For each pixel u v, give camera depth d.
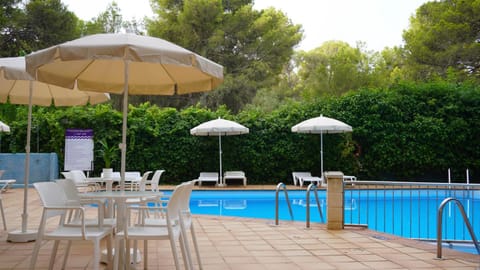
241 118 17.00
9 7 23.44
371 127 16.23
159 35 25.62
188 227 4.41
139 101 25.02
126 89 4.90
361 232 7.09
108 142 15.99
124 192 4.77
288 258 5.39
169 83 6.18
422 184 6.64
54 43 24.02
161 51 4.35
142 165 16.20
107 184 8.26
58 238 3.95
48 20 23.83
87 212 9.47
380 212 11.81
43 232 4.00
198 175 16.80
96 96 7.61
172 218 3.99
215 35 25.27
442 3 24.06
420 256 5.48
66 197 4.82
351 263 5.15
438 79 18.14
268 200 13.71
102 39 4.43
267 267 4.97
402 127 16.17
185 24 25.12
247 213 11.35
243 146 16.64
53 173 15.11
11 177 14.99
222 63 26.39
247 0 27.70
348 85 25.83
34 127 15.77
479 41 22.05
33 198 12.05
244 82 25.67
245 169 16.77
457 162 16.19
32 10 23.47
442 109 16.20
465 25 21.53
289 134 16.62
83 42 4.35
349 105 16.66
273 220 8.35
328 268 4.93
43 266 4.92
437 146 16.16
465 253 5.66
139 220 4.93
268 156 16.55
